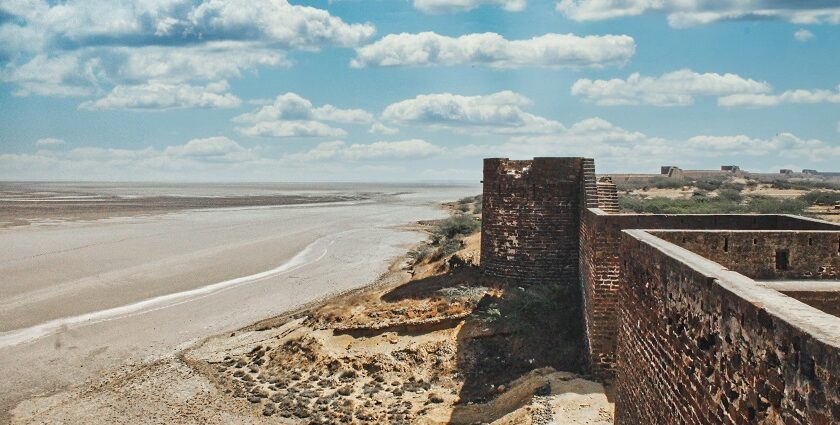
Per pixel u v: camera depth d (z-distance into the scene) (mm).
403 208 132000
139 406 23125
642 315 12258
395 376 24609
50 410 22922
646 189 81500
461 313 27016
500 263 29469
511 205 28984
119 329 32688
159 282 44406
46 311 36062
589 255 22531
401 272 46281
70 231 75625
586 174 25562
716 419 8453
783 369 6660
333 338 27406
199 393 24219
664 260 10859
